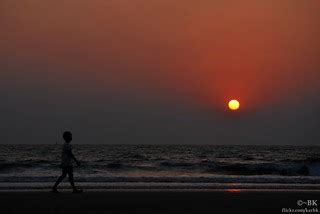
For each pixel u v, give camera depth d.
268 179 34.62
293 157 126.25
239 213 18.47
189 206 20.06
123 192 24.59
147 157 120.94
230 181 33.50
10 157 114.62
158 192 24.78
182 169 67.31
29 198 21.91
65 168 24.36
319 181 34.22
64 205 19.91
